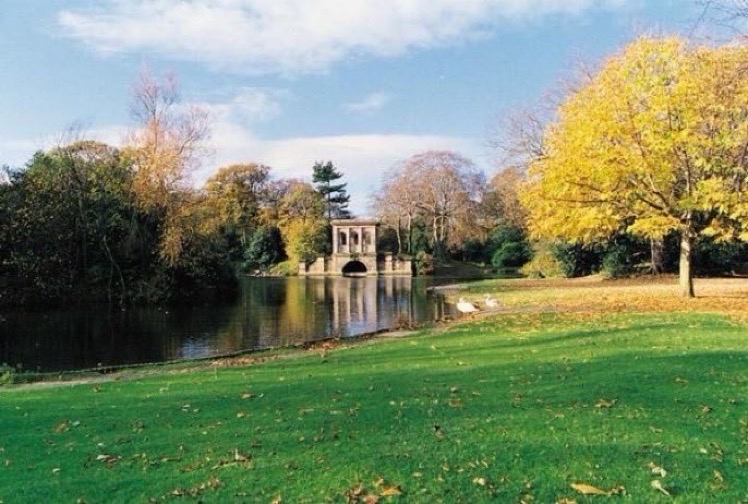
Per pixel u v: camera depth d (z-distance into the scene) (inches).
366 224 3472.0
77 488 241.3
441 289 1925.4
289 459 260.1
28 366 765.3
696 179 918.4
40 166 1561.3
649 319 703.1
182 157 1589.6
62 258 1487.5
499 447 260.4
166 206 1568.7
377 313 1288.1
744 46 778.2
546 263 2089.1
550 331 660.1
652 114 856.3
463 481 225.9
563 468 234.2
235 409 366.6
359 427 304.2
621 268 1791.3
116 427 339.6
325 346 750.5
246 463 258.5
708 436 265.6
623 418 295.7
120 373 633.0
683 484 216.8
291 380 465.4
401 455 256.1
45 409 401.1
